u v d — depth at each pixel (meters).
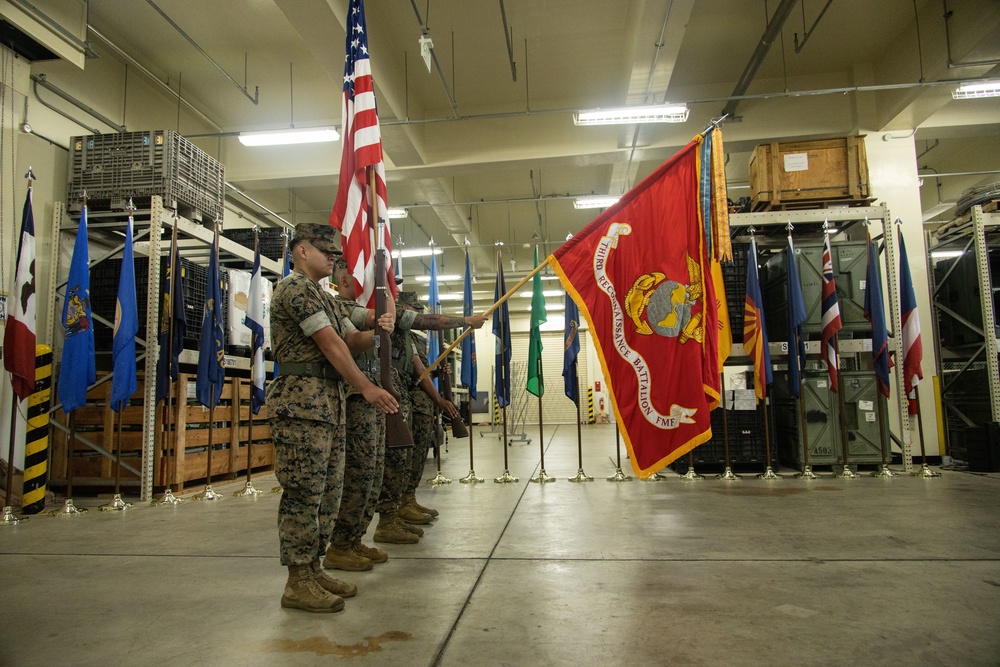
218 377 5.96
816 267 7.32
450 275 18.72
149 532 4.23
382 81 8.59
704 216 3.47
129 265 5.51
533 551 3.45
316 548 2.54
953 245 9.63
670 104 8.86
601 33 8.95
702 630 2.19
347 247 3.30
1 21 5.66
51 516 4.98
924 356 8.49
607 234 3.64
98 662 2.00
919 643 2.04
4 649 2.12
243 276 7.38
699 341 3.38
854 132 9.78
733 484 6.32
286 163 11.34
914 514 4.43
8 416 5.64
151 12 8.02
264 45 8.85
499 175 13.91
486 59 9.56
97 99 8.42
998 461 7.05
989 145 12.42
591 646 2.05
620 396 3.46
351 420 3.06
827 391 7.10
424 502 5.43
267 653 2.04
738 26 8.87
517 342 26.42
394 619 2.36
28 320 5.00
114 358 5.36
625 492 5.85
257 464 7.94
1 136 5.94
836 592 2.62
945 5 8.09
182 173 6.38
